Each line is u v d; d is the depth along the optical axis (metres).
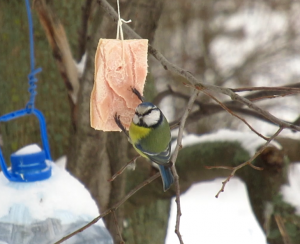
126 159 9.55
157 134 7.26
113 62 6.75
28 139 10.33
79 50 8.94
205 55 21.62
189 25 21.44
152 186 10.50
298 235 9.71
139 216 11.52
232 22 22.03
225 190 17.59
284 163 9.94
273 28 22.27
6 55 10.45
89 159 8.87
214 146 10.34
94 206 6.36
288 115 20.72
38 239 5.79
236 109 11.02
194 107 18.14
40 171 6.02
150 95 11.38
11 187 5.95
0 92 10.51
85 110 8.40
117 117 6.97
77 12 10.40
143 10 8.38
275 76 22.11
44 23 8.00
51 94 10.40
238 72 21.73
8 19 10.47
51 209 5.87
